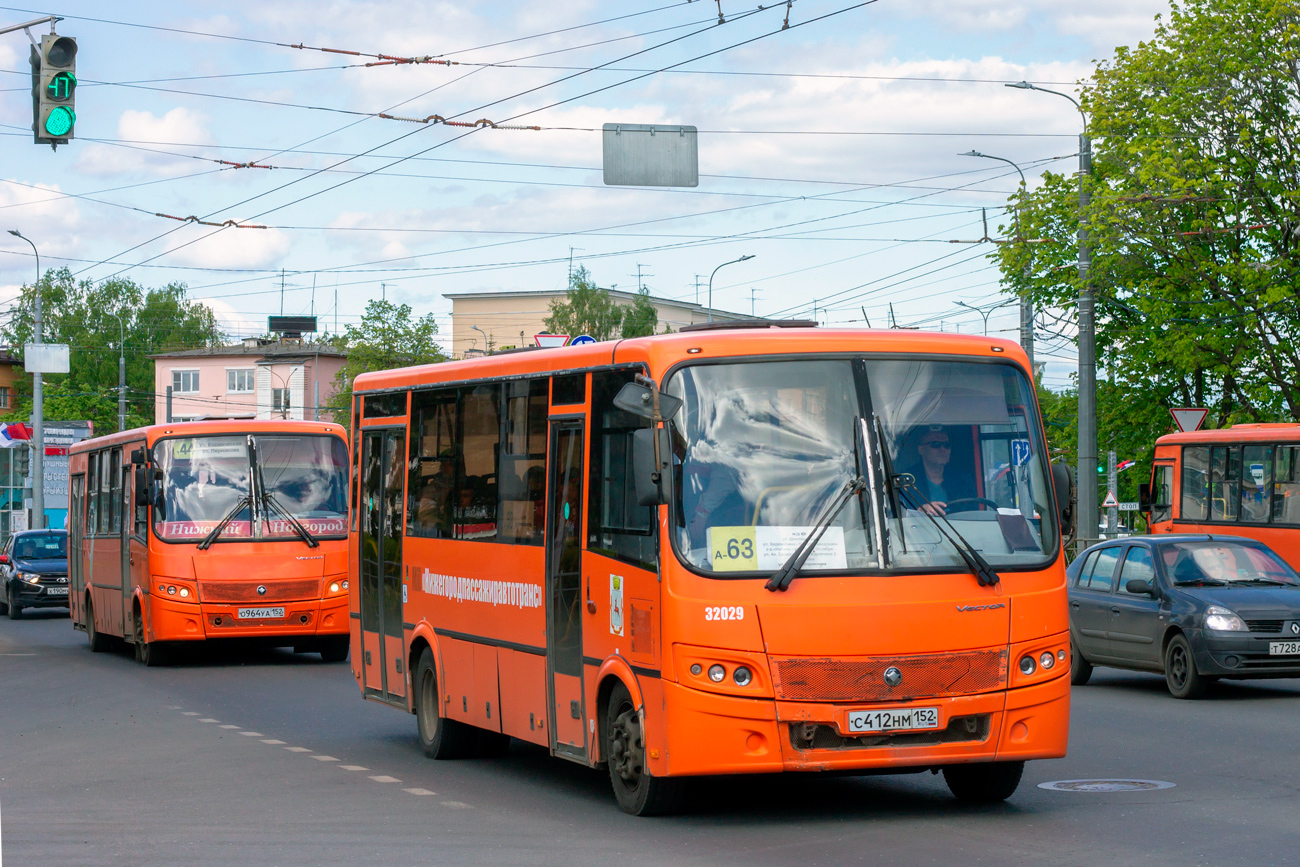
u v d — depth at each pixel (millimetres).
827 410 9406
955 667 9039
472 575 12195
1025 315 42938
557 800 10719
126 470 24203
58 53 17031
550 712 10805
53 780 12258
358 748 13852
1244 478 27625
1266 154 38438
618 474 9859
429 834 9414
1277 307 38062
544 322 123688
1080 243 36781
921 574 9102
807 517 9148
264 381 107875
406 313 84625
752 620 8922
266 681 20578
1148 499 30188
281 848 9062
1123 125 39344
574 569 10398
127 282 116938
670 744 9016
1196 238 38969
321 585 22844
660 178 21828
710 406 9336
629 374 9812
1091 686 18953
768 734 8875
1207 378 41312
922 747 8992
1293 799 10055
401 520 13844
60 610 40594
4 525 67625
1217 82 37938
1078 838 8750
